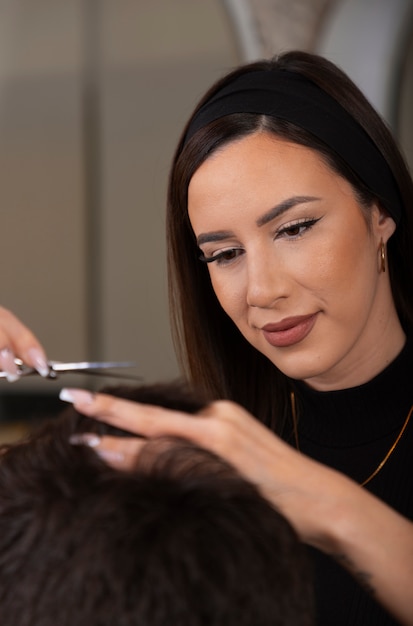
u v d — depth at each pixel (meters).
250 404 1.17
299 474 0.69
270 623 0.52
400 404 1.06
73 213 3.75
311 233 0.96
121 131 3.66
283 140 0.95
